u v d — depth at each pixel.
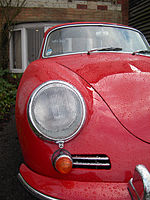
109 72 0.60
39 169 0.48
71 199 0.43
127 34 1.00
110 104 0.51
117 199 0.42
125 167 0.45
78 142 0.46
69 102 0.47
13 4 3.23
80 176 0.47
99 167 0.47
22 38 3.27
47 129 0.45
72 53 0.90
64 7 3.36
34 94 0.47
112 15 3.55
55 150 0.46
